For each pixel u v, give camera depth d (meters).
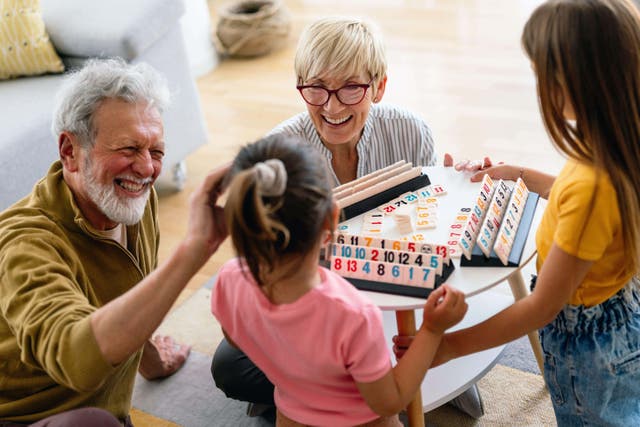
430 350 1.06
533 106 2.86
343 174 1.67
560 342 1.21
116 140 1.22
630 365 1.17
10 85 2.31
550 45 0.97
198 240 1.03
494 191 1.37
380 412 1.01
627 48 0.95
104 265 1.31
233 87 3.30
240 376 1.55
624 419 1.20
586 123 0.98
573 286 1.04
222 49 3.58
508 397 1.68
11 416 1.25
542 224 1.14
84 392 1.18
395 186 1.40
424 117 2.87
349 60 1.38
